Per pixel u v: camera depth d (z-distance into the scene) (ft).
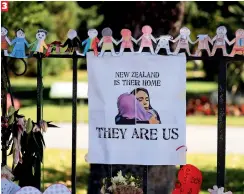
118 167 31.71
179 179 23.00
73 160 23.50
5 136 23.84
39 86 23.79
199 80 143.02
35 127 23.58
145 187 23.52
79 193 44.14
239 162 57.11
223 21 52.13
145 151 23.16
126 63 23.04
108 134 23.29
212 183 48.03
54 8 84.17
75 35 23.08
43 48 23.76
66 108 103.60
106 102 23.24
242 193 44.93
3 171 23.41
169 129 23.07
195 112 97.86
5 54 23.57
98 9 47.52
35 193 23.04
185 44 22.76
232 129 79.30
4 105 24.04
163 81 22.98
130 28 34.55
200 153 61.67
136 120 23.12
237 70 83.10
